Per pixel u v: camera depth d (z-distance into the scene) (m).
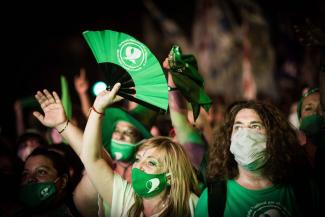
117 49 3.53
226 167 3.64
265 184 3.46
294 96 7.57
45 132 7.06
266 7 10.59
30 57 19.67
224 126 3.73
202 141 4.27
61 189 4.01
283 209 3.36
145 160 3.73
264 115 3.53
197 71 4.19
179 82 4.10
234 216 3.37
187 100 4.12
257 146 3.42
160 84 3.48
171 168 3.72
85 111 6.48
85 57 20.73
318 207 3.39
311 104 4.17
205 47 13.45
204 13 13.73
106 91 3.64
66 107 5.36
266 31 10.48
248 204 3.38
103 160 3.74
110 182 3.73
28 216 4.00
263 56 10.33
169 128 5.64
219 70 12.94
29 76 19.31
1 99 16.73
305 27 4.20
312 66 8.24
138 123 4.80
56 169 4.00
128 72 3.53
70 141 3.77
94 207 3.91
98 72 20.47
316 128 4.09
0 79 18.42
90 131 3.64
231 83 12.52
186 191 3.73
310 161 4.00
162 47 17.02
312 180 3.48
